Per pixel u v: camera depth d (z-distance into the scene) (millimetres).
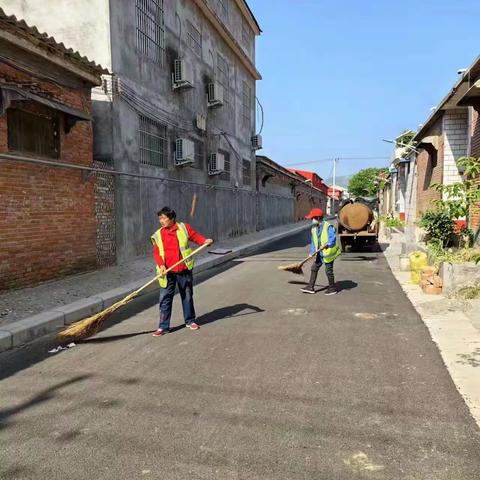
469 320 6582
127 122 12172
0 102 7410
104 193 11133
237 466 3066
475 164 9539
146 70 13398
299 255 16391
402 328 6316
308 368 4836
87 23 11414
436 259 9227
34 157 8727
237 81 23844
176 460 3148
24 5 11711
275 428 3570
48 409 3982
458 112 13672
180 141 15258
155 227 13852
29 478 2975
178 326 6629
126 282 9641
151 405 4020
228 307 7801
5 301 7547
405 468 3021
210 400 4098
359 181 62250
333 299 8297
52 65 9023
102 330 6523
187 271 6367
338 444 3326
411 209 20266
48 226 9148
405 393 4180
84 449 3311
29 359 5375
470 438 3393
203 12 18453
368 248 16672
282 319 6902
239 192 24234
